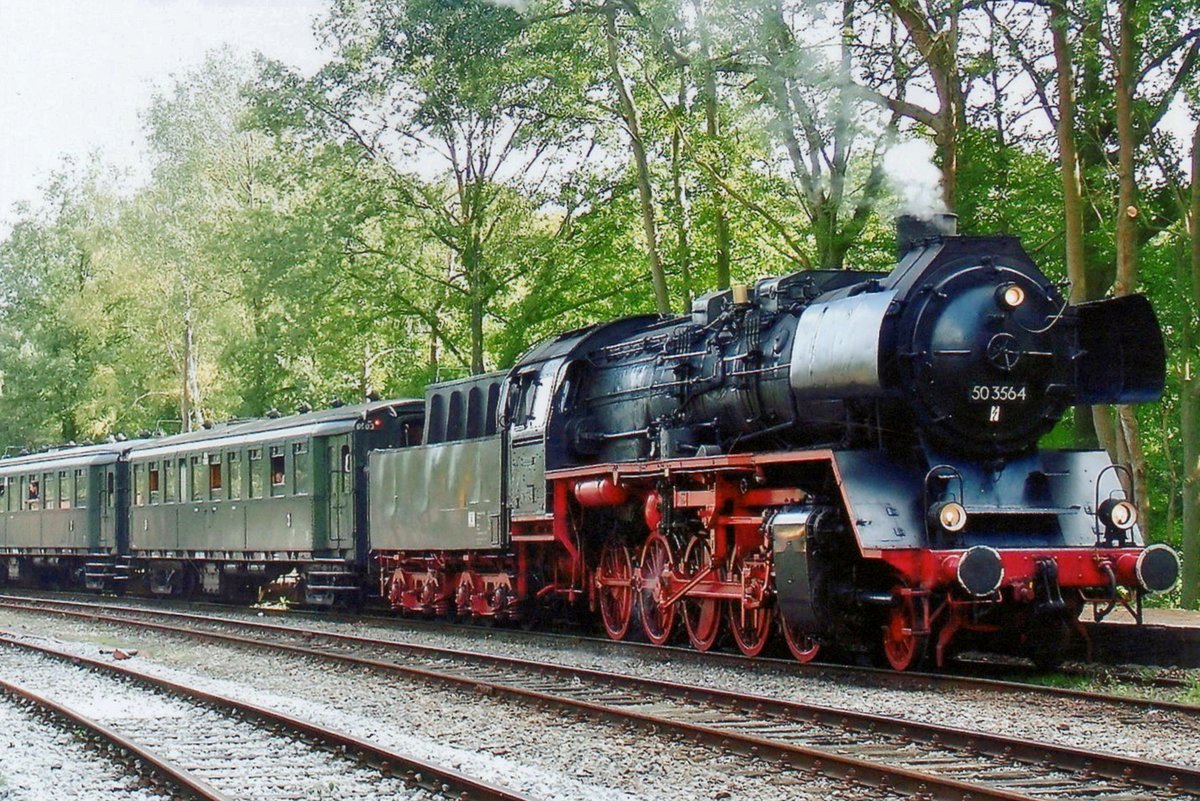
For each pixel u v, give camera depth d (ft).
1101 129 78.43
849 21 77.82
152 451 99.50
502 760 30.04
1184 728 32.50
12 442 185.78
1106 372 45.50
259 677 47.60
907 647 42.80
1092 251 78.43
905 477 42.39
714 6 75.31
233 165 150.20
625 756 30.40
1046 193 77.00
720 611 49.98
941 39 73.26
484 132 111.14
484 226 114.42
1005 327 42.83
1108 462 44.45
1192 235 68.44
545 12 88.43
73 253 183.73
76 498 106.73
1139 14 65.26
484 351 127.95
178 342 167.12
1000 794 24.13
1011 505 42.29
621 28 89.10
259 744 32.42
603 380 59.16
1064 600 41.32
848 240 81.30
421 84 98.84
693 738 31.73
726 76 85.92
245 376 134.62
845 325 42.93
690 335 52.60
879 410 42.37
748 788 26.94
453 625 66.44
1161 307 80.38
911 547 40.78
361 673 47.32
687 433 51.49
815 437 46.24
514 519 61.26
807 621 43.09
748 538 47.96
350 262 115.24
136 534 101.45
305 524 79.25
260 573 87.40
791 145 81.15
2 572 126.31
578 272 109.81
